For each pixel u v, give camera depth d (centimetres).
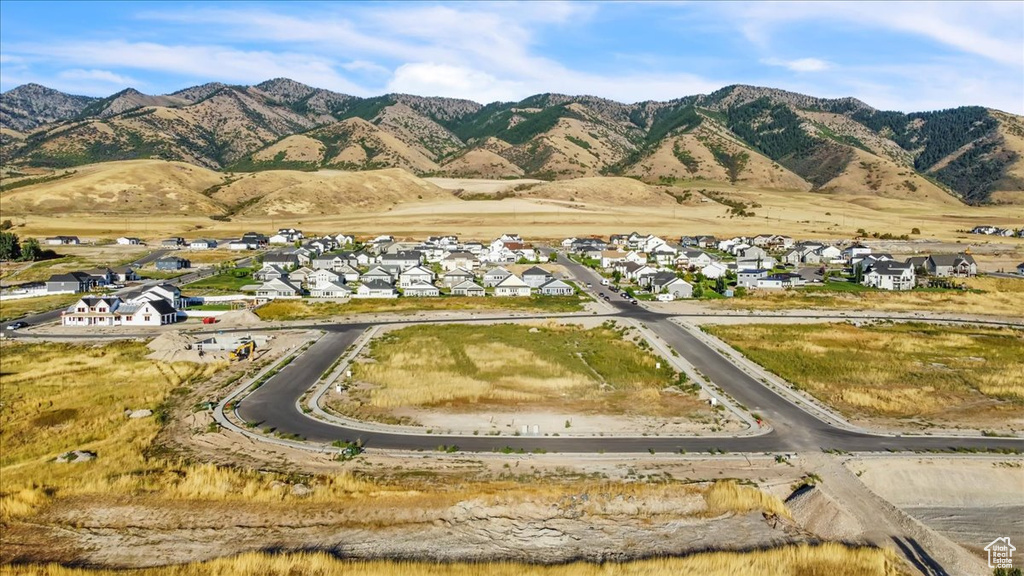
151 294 9512
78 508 3719
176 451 4447
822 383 6106
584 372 6425
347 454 4341
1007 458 4394
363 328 8500
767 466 4256
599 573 3108
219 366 6612
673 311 9588
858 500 3838
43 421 5009
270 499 3797
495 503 3750
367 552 3347
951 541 3550
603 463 4291
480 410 5288
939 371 6512
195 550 3344
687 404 5475
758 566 3172
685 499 3822
